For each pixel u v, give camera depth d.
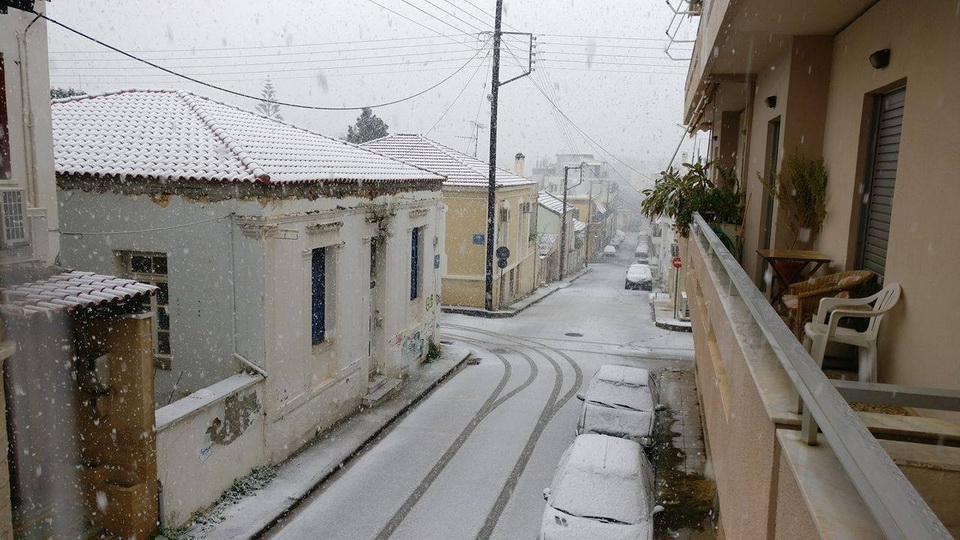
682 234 14.84
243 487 11.16
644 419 12.98
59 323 9.21
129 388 9.13
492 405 16.58
